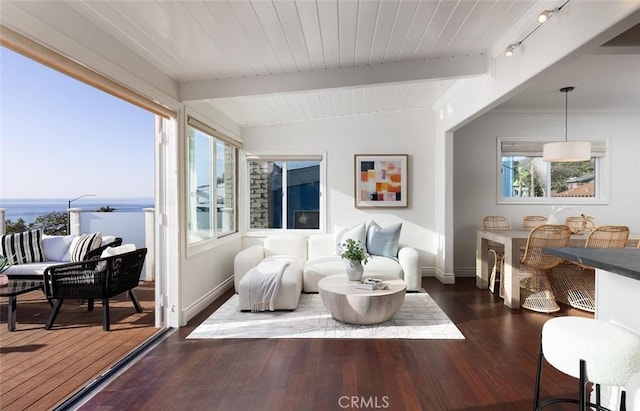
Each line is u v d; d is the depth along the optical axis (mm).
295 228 5398
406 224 5281
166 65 2861
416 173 5262
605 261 1548
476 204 5336
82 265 3135
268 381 2244
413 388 2160
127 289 3496
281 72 3203
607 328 1405
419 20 2391
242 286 3646
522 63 2613
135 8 1971
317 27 2385
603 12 1820
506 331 3102
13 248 4137
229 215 5008
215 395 2082
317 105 4488
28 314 3611
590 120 5230
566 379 2270
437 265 5184
